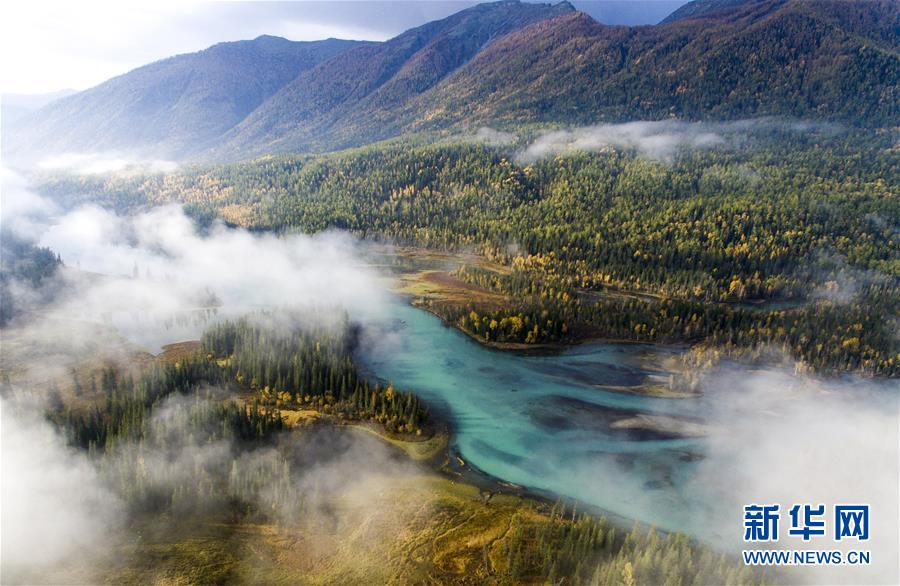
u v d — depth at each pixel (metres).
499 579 114.81
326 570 117.62
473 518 134.00
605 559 115.62
